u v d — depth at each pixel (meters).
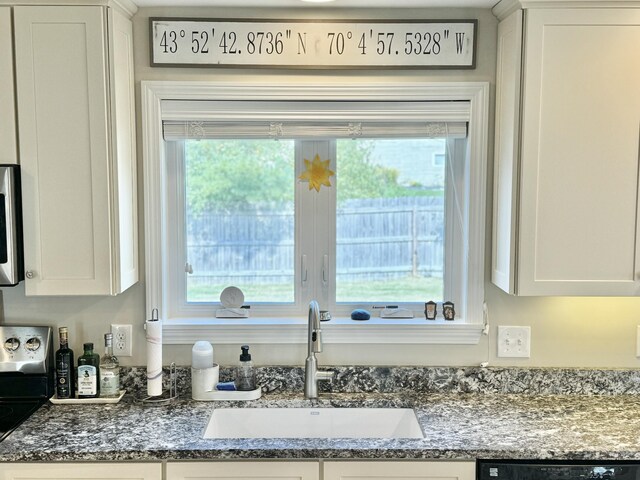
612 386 2.59
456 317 2.69
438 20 2.47
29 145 2.27
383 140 2.67
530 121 2.27
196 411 2.37
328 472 2.04
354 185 2.70
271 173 2.70
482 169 2.54
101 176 2.29
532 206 2.30
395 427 2.46
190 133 2.55
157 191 2.55
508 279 2.35
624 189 2.30
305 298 2.73
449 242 2.70
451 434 2.14
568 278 2.32
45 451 2.01
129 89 2.45
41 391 2.49
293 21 2.46
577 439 2.10
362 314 2.64
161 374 2.48
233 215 2.71
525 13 2.25
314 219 2.70
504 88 2.41
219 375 2.59
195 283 2.72
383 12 2.49
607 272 2.32
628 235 2.31
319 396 2.53
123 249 2.37
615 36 2.25
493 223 2.55
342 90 2.50
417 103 2.54
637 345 2.62
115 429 2.19
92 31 2.24
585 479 2.02
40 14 2.23
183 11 2.48
